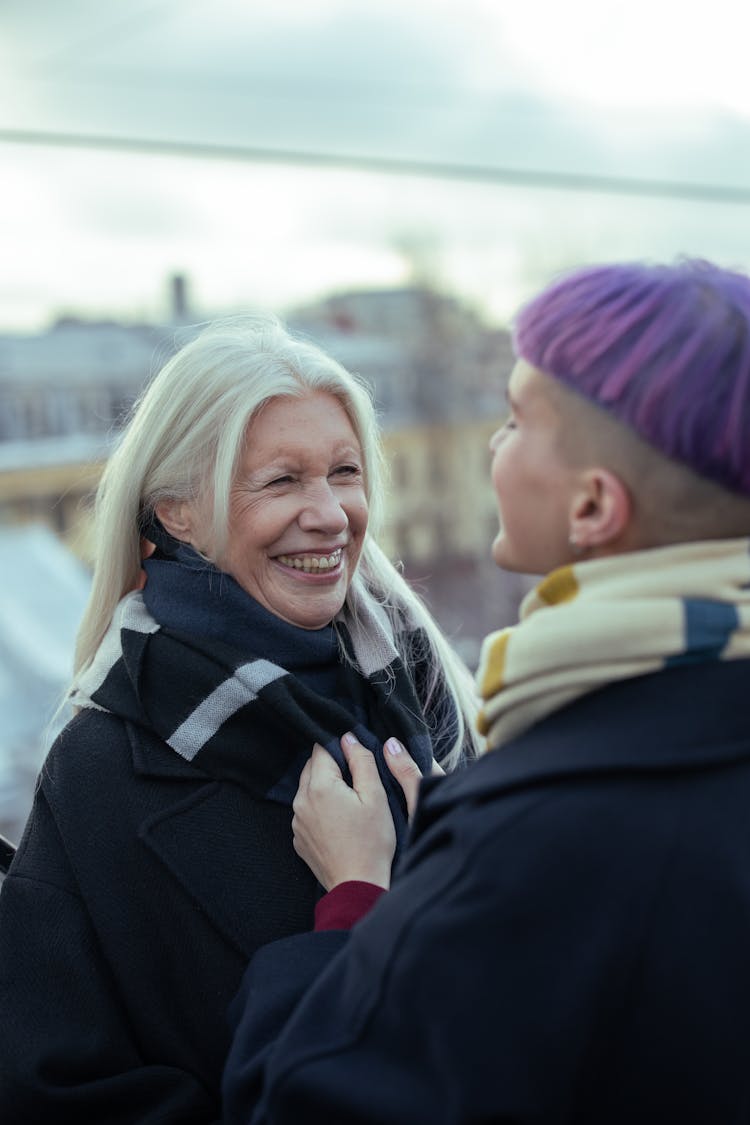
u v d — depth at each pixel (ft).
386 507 4.91
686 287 2.67
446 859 2.69
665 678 2.65
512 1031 2.46
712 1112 2.49
